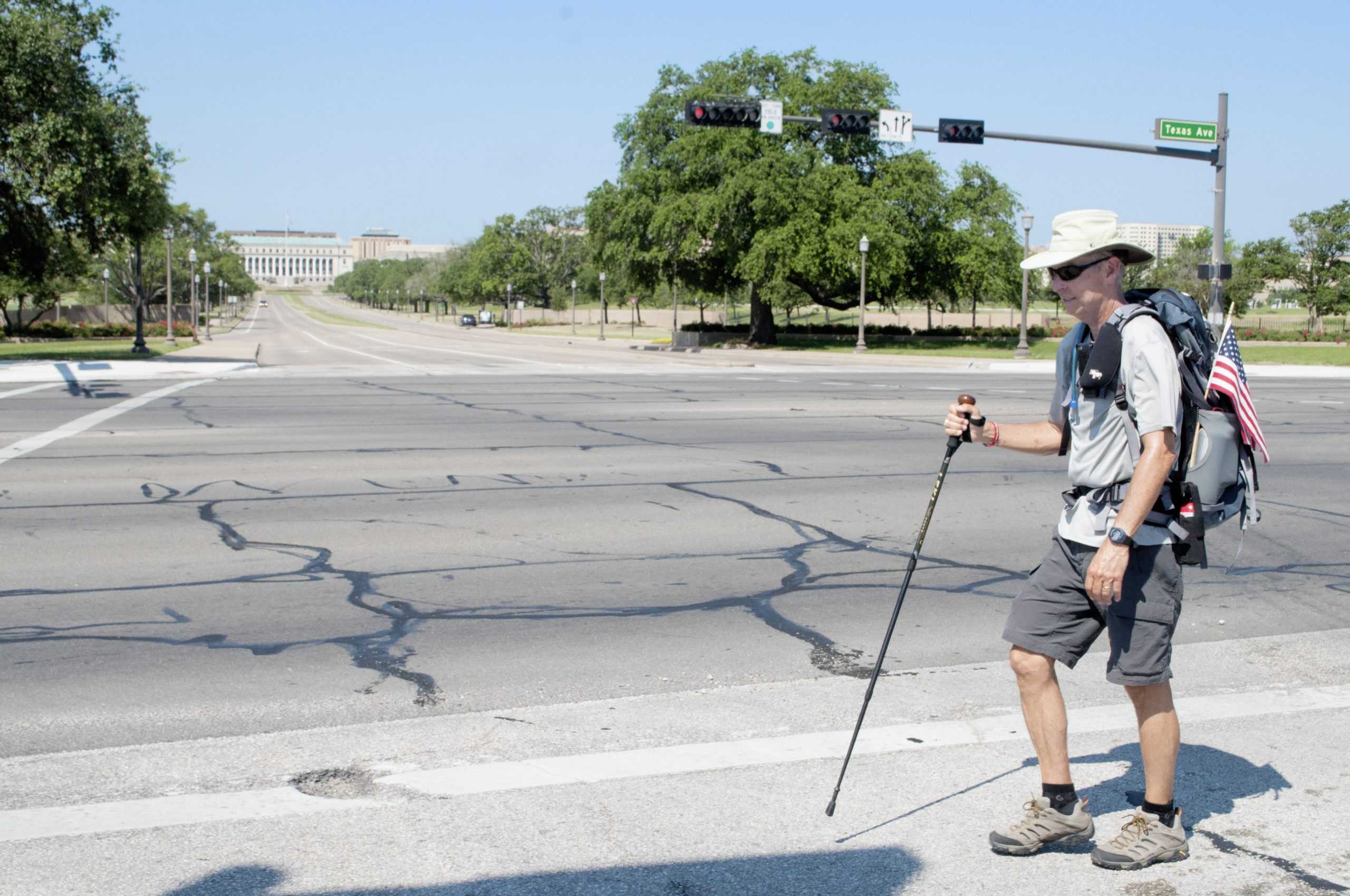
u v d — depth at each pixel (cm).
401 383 2616
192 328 6956
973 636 628
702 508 1008
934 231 5562
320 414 1827
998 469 1251
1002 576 766
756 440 1503
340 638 614
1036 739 368
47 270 4281
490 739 464
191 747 455
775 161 5162
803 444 1460
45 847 363
